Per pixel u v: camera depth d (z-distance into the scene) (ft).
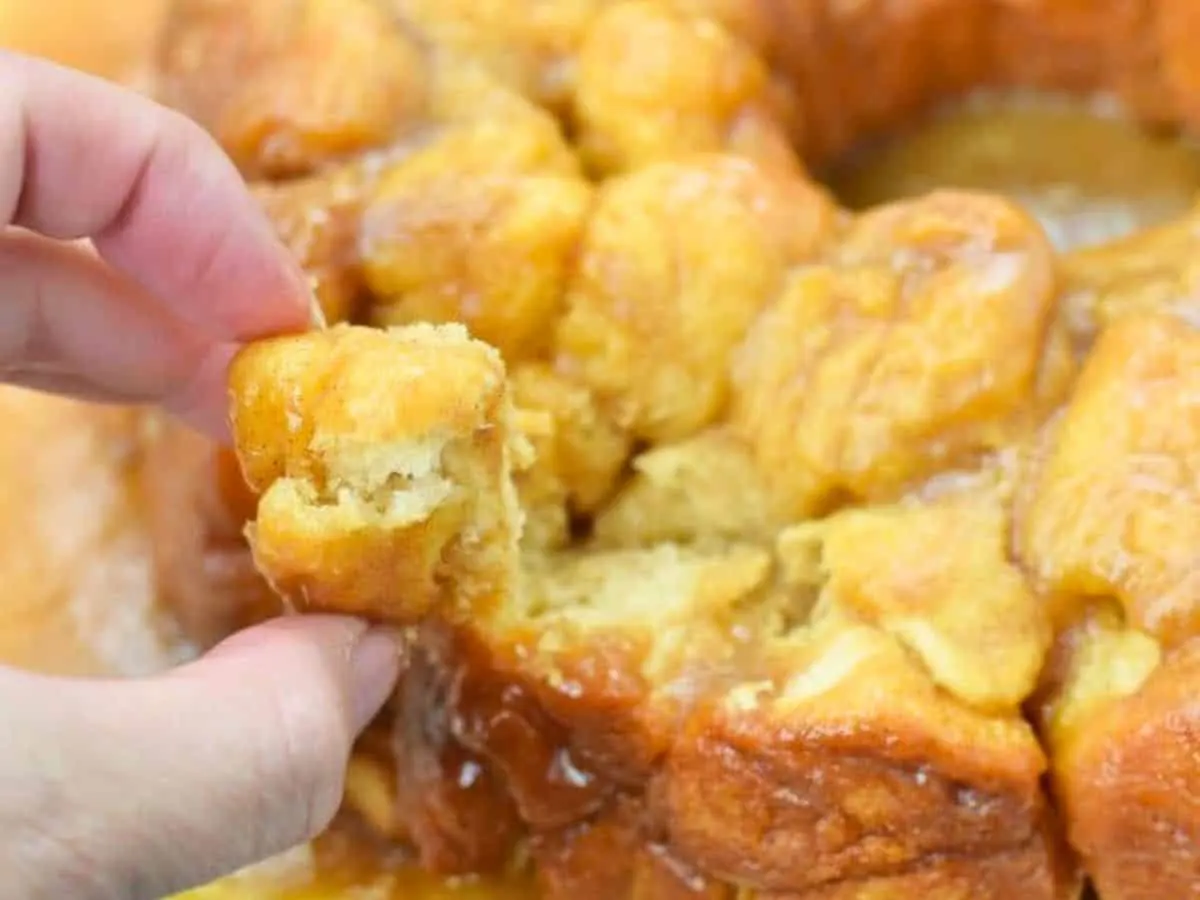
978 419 0.97
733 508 1.02
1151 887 0.91
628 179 1.04
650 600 0.98
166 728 0.77
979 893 0.92
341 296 1.02
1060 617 0.94
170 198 0.95
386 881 1.02
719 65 1.11
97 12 1.35
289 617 0.87
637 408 1.02
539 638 0.96
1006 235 1.00
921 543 0.95
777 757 0.91
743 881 0.94
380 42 1.08
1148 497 0.92
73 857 0.75
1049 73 1.24
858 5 1.19
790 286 1.01
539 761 0.97
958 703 0.91
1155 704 0.89
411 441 0.85
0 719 0.74
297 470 0.86
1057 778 0.92
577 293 1.02
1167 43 1.19
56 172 0.94
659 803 0.95
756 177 1.03
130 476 1.16
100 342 1.00
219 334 0.99
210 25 1.12
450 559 0.91
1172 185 1.22
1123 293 1.01
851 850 0.92
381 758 1.03
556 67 1.13
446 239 1.01
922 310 0.99
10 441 1.18
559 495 1.03
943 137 1.26
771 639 0.96
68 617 1.11
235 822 0.79
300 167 1.06
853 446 0.98
